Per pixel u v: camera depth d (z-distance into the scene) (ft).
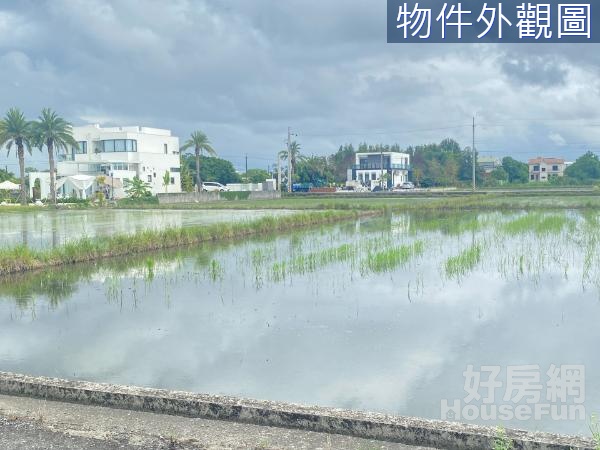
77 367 22.80
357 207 129.29
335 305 33.42
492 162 392.27
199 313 31.99
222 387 20.30
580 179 291.38
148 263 45.29
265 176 334.85
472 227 81.46
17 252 49.80
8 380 17.63
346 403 18.81
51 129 181.57
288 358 23.48
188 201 196.75
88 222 101.35
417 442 14.14
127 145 228.63
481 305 32.89
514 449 13.38
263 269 47.47
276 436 14.44
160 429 14.83
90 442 13.94
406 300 34.47
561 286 38.34
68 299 36.65
